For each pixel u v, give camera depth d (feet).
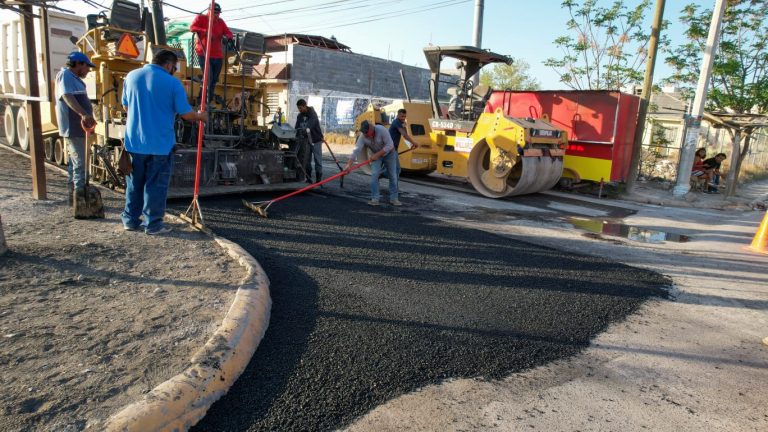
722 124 39.32
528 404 8.96
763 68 48.88
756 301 15.21
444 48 34.63
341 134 83.35
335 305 12.63
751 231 26.45
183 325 10.05
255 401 8.45
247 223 20.22
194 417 7.79
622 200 36.32
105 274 12.57
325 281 14.30
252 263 14.10
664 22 48.32
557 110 38.34
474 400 8.96
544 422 8.45
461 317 12.44
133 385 7.91
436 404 8.76
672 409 9.09
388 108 40.29
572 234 22.95
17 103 35.68
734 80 49.44
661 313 13.78
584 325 12.51
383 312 12.40
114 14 22.76
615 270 17.42
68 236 15.47
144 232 16.69
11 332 9.29
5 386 7.63
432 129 35.96
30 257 13.25
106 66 23.67
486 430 8.12
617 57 50.31
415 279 14.99
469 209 27.40
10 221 16.71
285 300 12.73
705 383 10.11
